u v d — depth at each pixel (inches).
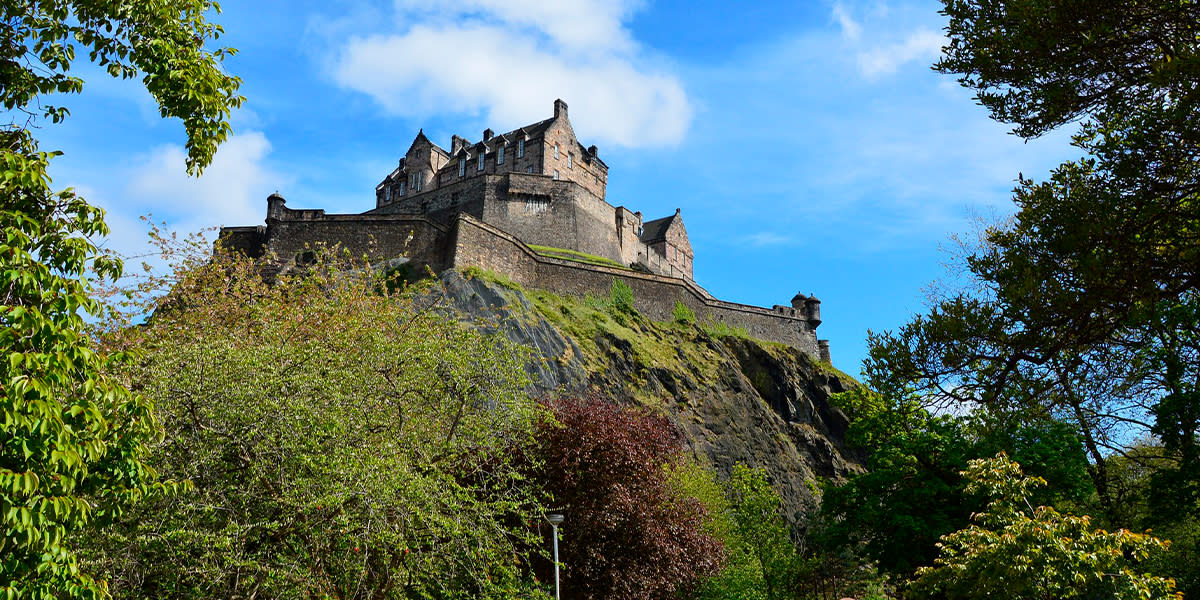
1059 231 441.4
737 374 2185.0
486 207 2420.0
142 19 386.0
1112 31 425.1
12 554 268.2
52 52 379.6
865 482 1004.6
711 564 867.4
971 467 549.3
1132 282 414.3
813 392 2361.0
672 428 973.2
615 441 787.4
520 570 634.2
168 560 433.4
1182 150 405.4
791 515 1870.1
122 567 410.3
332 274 856.9
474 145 2974.9
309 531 460.1
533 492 718.5
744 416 2049.7
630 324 2130.9
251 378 478.0
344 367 552.7
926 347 504.1
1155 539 465.1
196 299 746.2
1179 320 462.0
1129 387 552.7
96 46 388.5
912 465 976.9
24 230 308.7
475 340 633.6
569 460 765.3
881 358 525.0
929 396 522.0
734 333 2448.3
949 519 914.1
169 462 441.1
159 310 753.6
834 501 1055.6
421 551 518.3
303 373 510.3
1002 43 462.9
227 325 697.0
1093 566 454.6
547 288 2070.6
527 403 653.3
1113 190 434.6
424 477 514.0
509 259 1993.1
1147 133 410.0
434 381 600.1
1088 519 476.4
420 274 1876.2
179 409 460.4
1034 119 478.6
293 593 435.5
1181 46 406.6
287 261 1870.1
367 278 854.5
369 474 450.6
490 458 638.5
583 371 1755.7
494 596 551.2
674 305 2313.0
